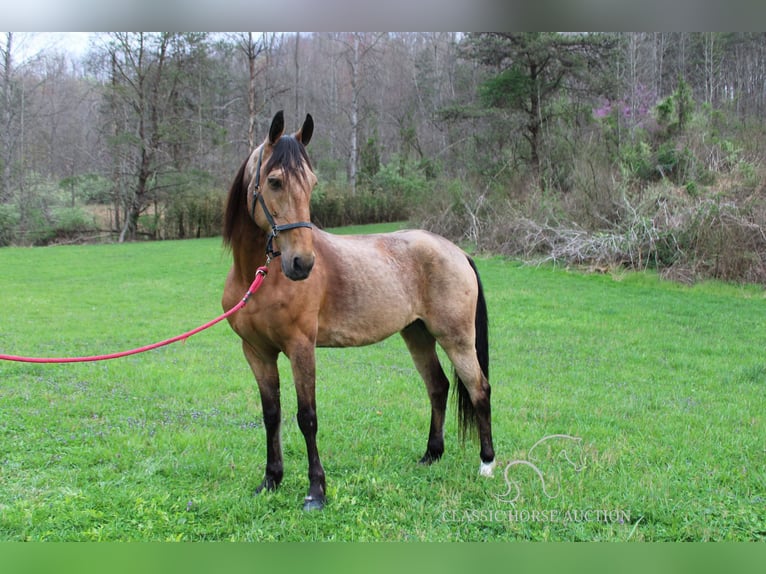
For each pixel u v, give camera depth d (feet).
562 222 57.06
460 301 14.01
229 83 128.67
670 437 16.12
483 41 77.00
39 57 103.81
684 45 113.09
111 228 103.35
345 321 12.79
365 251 13.35
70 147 124.77
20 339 28.25
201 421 17.30
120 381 21.33
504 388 21.17
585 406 19.22
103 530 10.72
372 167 115.44
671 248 47.96
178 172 102.12
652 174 57.36
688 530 11.13
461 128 106.63
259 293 11.75
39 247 82.99
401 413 18.40
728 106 85.15
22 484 12.62
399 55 150.30
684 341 29.12
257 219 11.60
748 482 13.19
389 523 11.33
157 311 36.88
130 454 14.35
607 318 34.42
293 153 11.19
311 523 11.17
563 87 81.10
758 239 45.32
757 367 24.21
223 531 10.94
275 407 12.66
